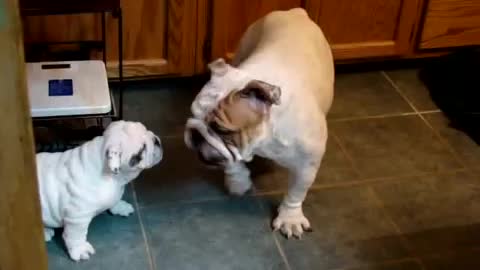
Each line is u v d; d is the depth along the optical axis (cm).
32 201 94
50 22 202
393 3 230
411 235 185
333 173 203
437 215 192
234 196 192
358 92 241
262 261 173
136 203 187
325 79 173
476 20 241
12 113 85
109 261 169
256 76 152
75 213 161
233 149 146
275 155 162
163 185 194
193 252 174
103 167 160
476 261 179
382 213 191
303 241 179
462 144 221
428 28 238
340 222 186
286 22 178
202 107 145
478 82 232
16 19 79
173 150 206
